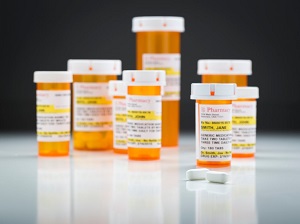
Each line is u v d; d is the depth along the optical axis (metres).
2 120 0.84
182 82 0.86
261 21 0.86
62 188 0.40
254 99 0.54
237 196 0.38
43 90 0.54
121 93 0.55
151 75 0.50
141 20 0.60
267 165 0.50
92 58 0.86
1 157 0.54
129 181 0.43
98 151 0.58
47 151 0.54
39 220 0.33
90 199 0.37
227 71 0.59
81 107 0.58
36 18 0.85
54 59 0.86
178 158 0.53
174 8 0.86
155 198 0.38
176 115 0.61
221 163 0.49
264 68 0.86
